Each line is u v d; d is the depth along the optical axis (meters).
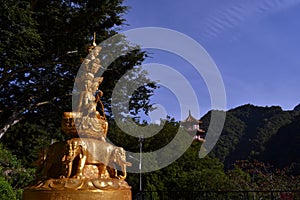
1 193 8.38
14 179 11.50
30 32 9.65
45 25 11.28
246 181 15.03
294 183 13.71
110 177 3.21
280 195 11.62
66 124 3.24
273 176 14.97
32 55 11.06
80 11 11.01
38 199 2.79
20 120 13.30
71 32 11.39
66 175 2.89
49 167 3.04
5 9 9.02
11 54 9.74
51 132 14.73
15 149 15.48
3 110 12.48
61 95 12.27
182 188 15.69
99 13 11.14
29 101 12.46
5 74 11.30
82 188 2.78
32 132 14.90
